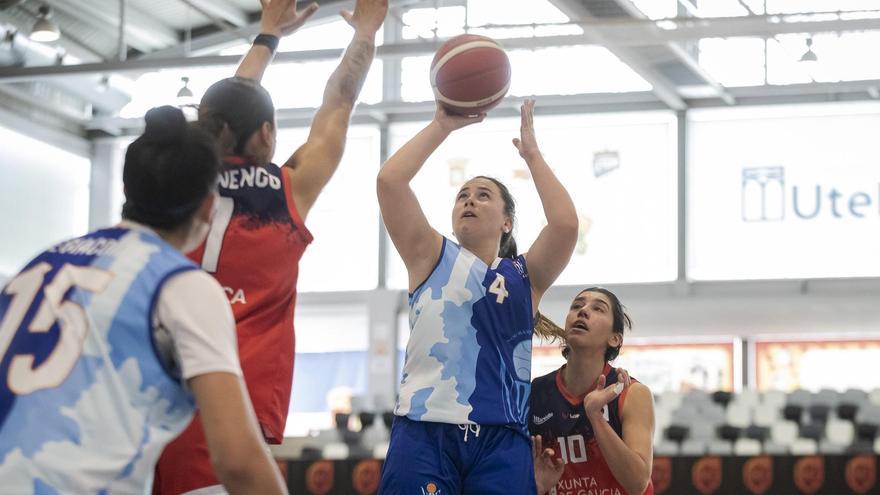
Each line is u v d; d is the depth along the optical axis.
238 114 3.29
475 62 3.95
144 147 2.43
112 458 2.23
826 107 17.33
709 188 17.77
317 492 10.11
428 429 3.84
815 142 17.47
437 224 18.28
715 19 14.31
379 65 18.42
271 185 3.32
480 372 3.86
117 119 18.88
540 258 4.08
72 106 18.72
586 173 18.06
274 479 2.33
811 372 17.33
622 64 17.70
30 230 18.12
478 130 18.30
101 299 2.30
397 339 18.20
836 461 9.67
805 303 17.17
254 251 3.27
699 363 17.66
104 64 15.77
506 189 4.23
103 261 2.35
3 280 17.47
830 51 16.84
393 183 3.88
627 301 17.69
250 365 3.22
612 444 4.28
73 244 2.43
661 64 16.05
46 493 2.16
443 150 18.39
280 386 3.29
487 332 3.89
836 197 17.36
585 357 4.65
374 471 10.11
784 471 9.69
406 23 16.81
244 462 2.27
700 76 16.47
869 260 17.19
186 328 2.29
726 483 9.73
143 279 2.32
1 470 2.16
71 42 17.59
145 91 18.73
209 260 3.24
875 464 9.65
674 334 17.55
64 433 2.21
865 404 12.55
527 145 4.19
